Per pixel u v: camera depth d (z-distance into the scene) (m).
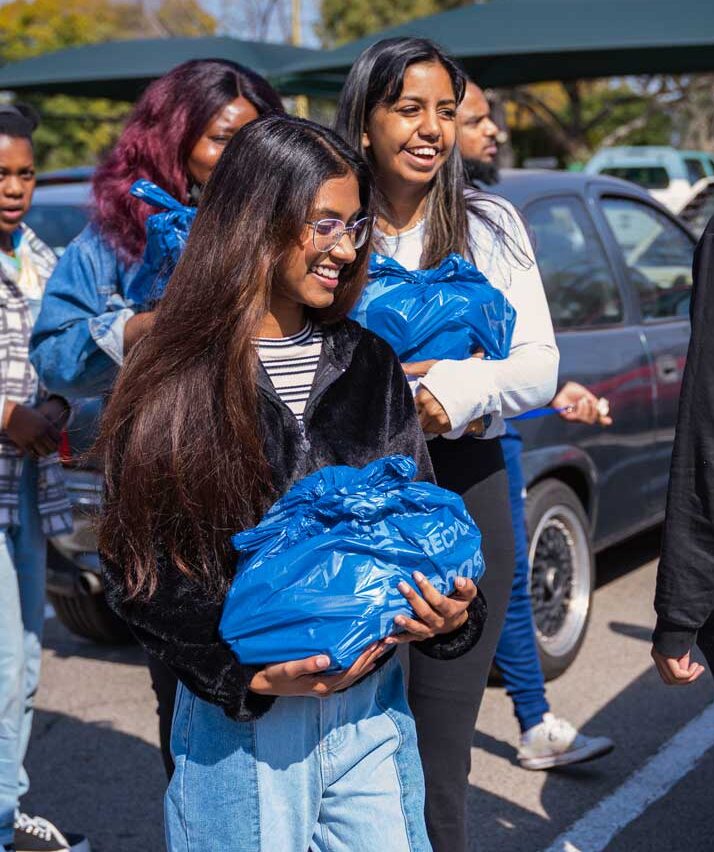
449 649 2.07
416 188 2.66
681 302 5.71
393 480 1.94
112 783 3.97
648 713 4.33
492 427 2.60
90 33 30.97
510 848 3.40
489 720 4.30
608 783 3.81
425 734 2.59
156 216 2.54
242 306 1.93
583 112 34.66
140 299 2.70
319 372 2.06
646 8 10.21
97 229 2.84
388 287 2.51
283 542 1.86
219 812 1.96
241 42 12.02
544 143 29.12
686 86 27.92
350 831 2.01
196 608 1.89
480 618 2.09
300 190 1.93
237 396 1.92
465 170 2.80
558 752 3.85
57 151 26.55
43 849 3.37
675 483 2.26
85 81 12.19
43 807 3.81
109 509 1.93
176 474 1.88
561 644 4.64
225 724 1.96
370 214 2.06
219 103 2.86
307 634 1.81
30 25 30.66
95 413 2.99
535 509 4.46
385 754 2.05
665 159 20.42
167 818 2.03
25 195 3.34
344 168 1.97
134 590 1.89
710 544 2.24
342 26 31.94
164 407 1.91
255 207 1.93
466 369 2.45
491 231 2.69
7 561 3.19
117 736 4.34
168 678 2.81
